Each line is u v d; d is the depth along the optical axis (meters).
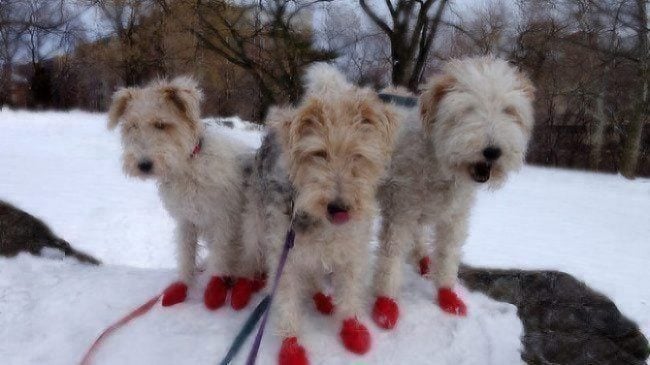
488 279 1.04
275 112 0.73
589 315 1.00
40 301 0.83
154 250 1.58
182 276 0.87
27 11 7.69
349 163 0.64
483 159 0.76
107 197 2.06
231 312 0.79
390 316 0.77
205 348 0.69
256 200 0.79
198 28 5.11
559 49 5.84
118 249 1.55
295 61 4.54
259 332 0.66
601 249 2.07
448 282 0.86
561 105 6.57
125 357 0.68
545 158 6.46
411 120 0.88
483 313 0.85
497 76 0.82
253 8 4.70
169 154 0.80
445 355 0.72
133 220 1.79
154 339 0.71
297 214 0.68
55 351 0.71
